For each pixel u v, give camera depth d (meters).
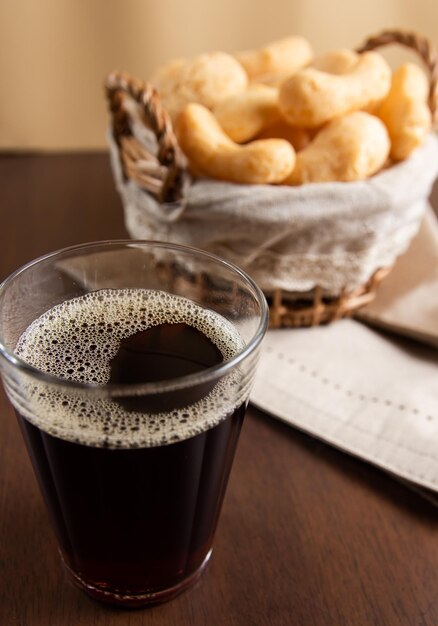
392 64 0.66
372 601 0.27
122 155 0.39
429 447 0.31
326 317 0.38
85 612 0.26
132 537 0.24
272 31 0.64
